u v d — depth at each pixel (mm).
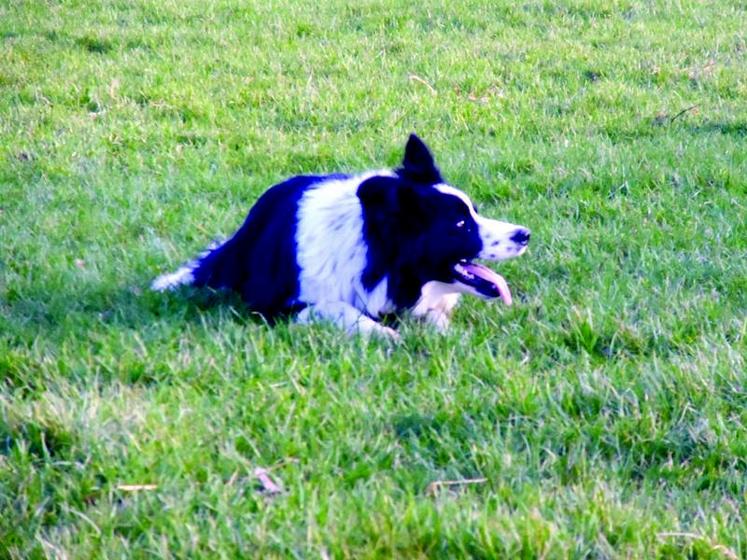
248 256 6484
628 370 5344
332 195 6223
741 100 10945
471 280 6094
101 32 13344
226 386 5117
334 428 4773
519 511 4113
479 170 8891
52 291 6484
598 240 7402
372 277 6043
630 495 4332
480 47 12891
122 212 8086
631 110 10703
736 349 5539
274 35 13523
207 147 9766
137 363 5297
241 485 4355
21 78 11617
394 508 4070
